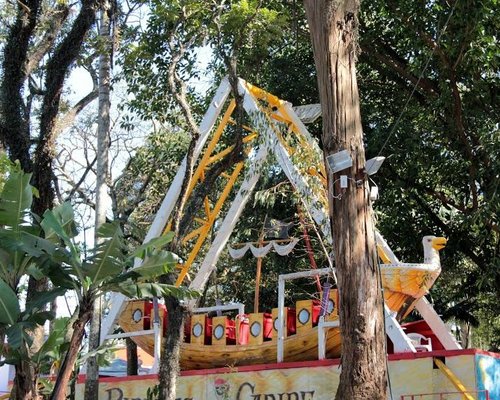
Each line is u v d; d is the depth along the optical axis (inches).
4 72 598.5
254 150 682.8
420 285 531.5
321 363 502.0
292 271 850.8
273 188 595.2
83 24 593.6
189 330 603.8
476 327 946.7
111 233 434.6
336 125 392.5
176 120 850.1
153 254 446.9
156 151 920.3
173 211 601.6
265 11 612.7
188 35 604.1
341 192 383.6
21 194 454.6
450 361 462.9
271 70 852.6
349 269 374.6
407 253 812.0
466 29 696.4
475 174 737.6
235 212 606.9
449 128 753.0
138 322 619.5
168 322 529.0
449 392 454.6
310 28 410.6
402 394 469.7
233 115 807.7
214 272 908.6
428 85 801.6
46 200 571.5
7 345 461.1
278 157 561.6
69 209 476.4
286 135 591.2
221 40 629.6
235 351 577.3
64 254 433.7
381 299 375.6
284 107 601.6
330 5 401.7
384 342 369.7
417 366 468.8
